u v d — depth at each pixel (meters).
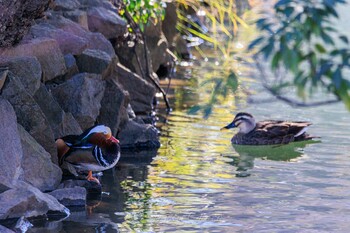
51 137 14.34
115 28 19.83
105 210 12.98
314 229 12.26
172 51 28.33
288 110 21.70
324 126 19.89
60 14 18.06
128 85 20.47
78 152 14.39
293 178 15.22
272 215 12.92
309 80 7.13
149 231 12.01
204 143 18.06
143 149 17.28
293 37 7.03
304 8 7.04
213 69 27.17
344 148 17.78
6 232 11.38
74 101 15.87
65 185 13.88
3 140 13.18
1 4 13.80
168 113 20.91
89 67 17.08
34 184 13.45
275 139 18.33
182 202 13.52
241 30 30.92
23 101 14.01
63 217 12.54
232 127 18.45
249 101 9.08
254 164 16.36
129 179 14.89
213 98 8.12
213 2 26.50
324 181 15.01
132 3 20.69
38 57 15.47
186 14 31.69
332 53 7.09
